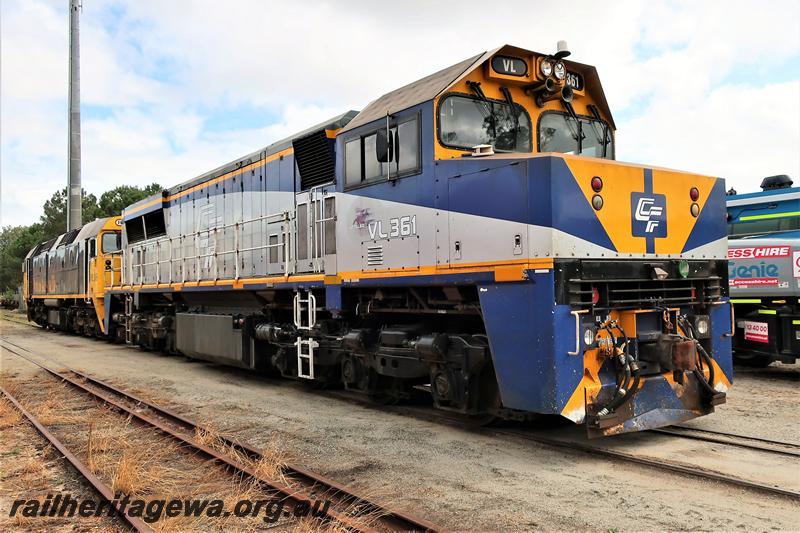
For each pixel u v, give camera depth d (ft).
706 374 22.22
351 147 26.91
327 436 23.03
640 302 20.27
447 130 22.39
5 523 15.60
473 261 20.74
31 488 18.37
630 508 15.26
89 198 168.55
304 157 31.09
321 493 16.60
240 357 35.94
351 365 28.25
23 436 24.29
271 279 32.99
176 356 50.88
